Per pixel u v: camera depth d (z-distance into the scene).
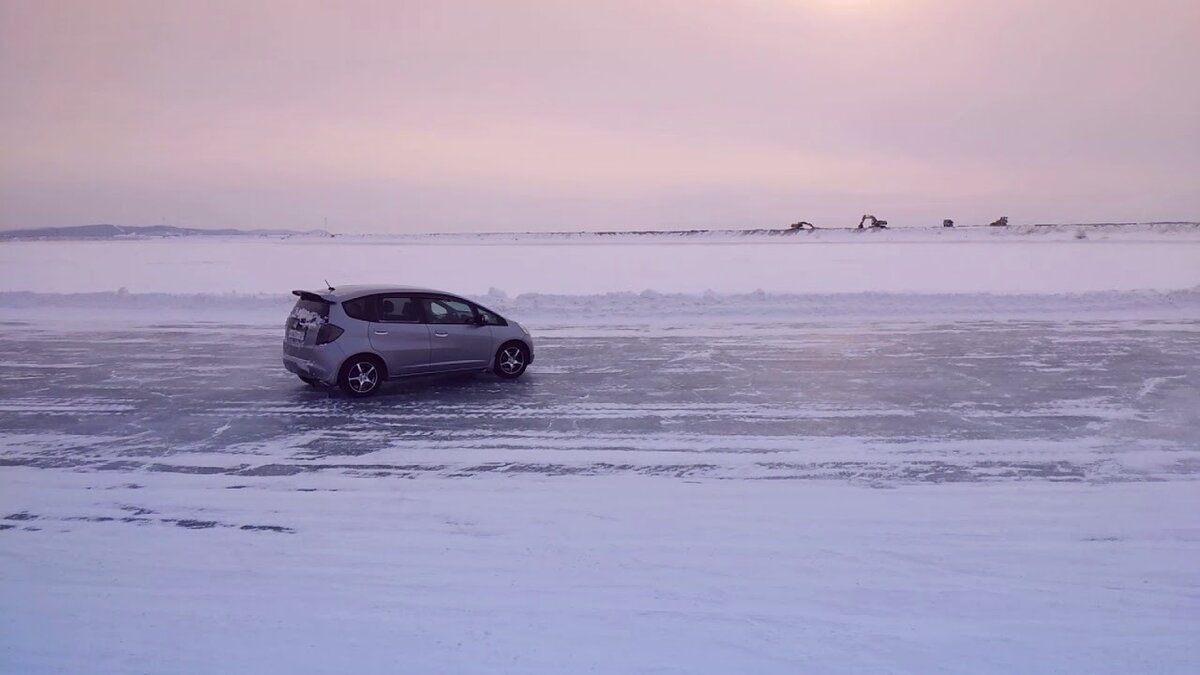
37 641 5.46
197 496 8.28
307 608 5.92
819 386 12.90
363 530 7.38
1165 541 6.94
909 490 8.22
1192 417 10.79
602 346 16.78
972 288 29.05
